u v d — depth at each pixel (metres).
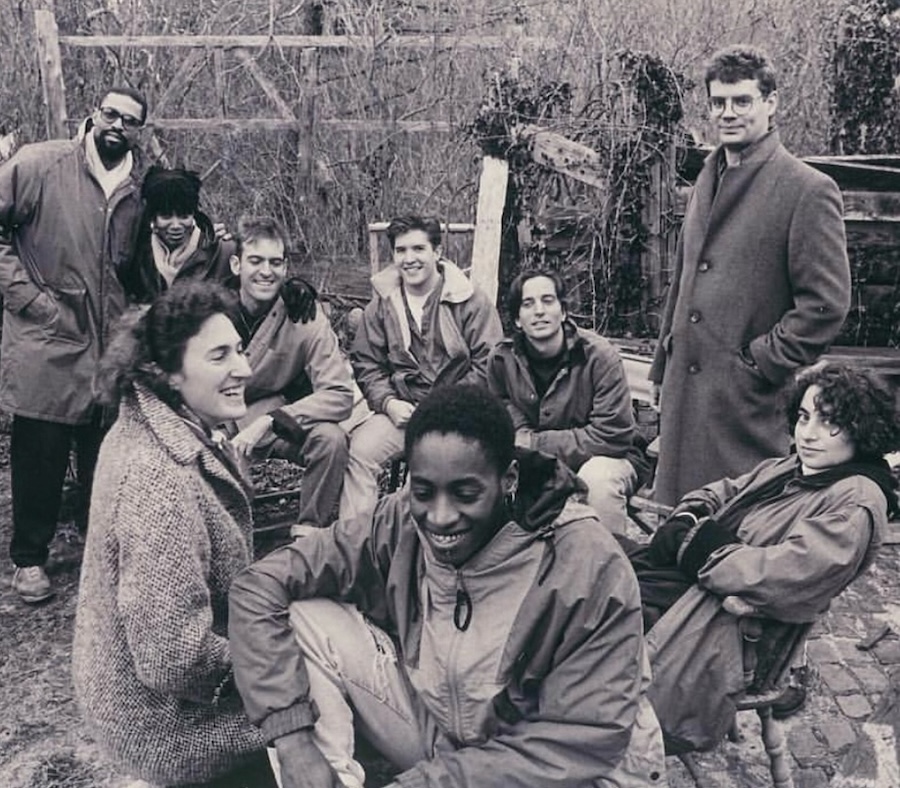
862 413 2.69
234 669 2.27
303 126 7.10
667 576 2.80
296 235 7.09
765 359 3.55
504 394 3.98
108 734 2.50
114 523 2.37
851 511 2.61
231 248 4.39
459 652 2.13
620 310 5.77
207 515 2.47
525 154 5.75
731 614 2.60
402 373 4.40
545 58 6.90
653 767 2.26
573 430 3.83
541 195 5.80
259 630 2.25
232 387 2.55
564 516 2.12
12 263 4.05
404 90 7.18
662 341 3.99
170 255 4.27
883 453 2.74
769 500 2.88
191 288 2.53
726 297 3.60
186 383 2.50
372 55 7.14
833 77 6.68
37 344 4.11
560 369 3.85
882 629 3.97
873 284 5.25
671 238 5.64
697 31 7.09
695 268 3.67
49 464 4.20
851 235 5.19
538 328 3.77
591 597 2.06
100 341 4.19
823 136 7.07
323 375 4.18
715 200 3.61
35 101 7.05
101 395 2.49
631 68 5.57
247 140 7.21
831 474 2.74
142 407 2.45
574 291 5.84
